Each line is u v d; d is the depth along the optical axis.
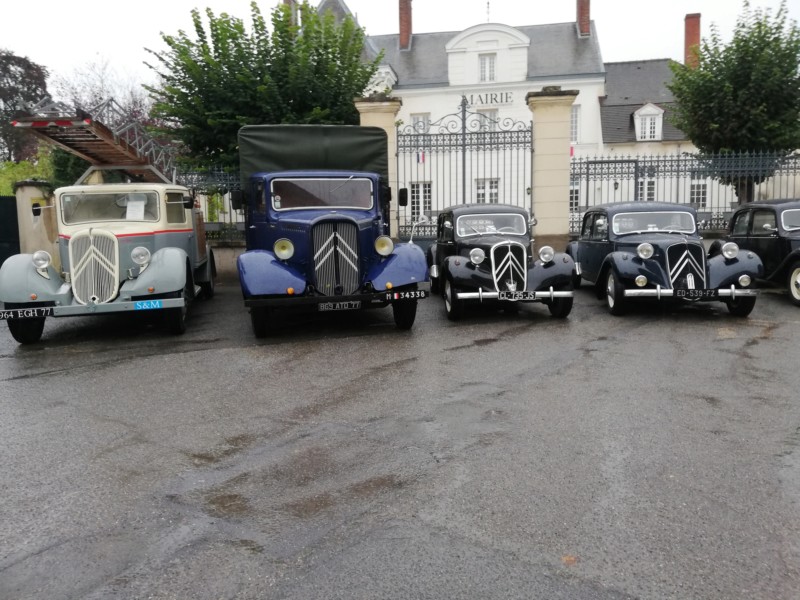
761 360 6.66
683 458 4.15
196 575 2.94
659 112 33.41
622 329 8.44
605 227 10.60
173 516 3.51
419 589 2.80
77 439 4.74
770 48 16.31
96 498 3.75
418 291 8.18
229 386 6.07
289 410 5.30
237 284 14.16
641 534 3.22
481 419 4.96
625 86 36.59
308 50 14.96
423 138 14.98
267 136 9.98
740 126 16.53
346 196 9.33
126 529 3.38
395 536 3.24
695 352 7.07
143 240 8.79
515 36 34.72
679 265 9.04
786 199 11.20
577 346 7.45
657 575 2.88
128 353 7.63
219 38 14.80
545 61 35.62
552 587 2.79
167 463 4.25
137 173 12.58
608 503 3.55
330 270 8.15
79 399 5.78
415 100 35.53
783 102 16.31
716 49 17.05
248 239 9.86
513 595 2.74
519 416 5.02
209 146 15.17
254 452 4.40
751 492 3.66
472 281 9.04
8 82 34.38
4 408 5.56
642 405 5.24
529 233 10.41
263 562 3.04
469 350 7.34
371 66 16.41
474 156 27.39
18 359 7.51
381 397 5.59
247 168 9.98
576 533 3.24
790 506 3.49
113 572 2.98
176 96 14.78
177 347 7.89
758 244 11.13
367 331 8.60
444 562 3.00
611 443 4.42
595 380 6.00
